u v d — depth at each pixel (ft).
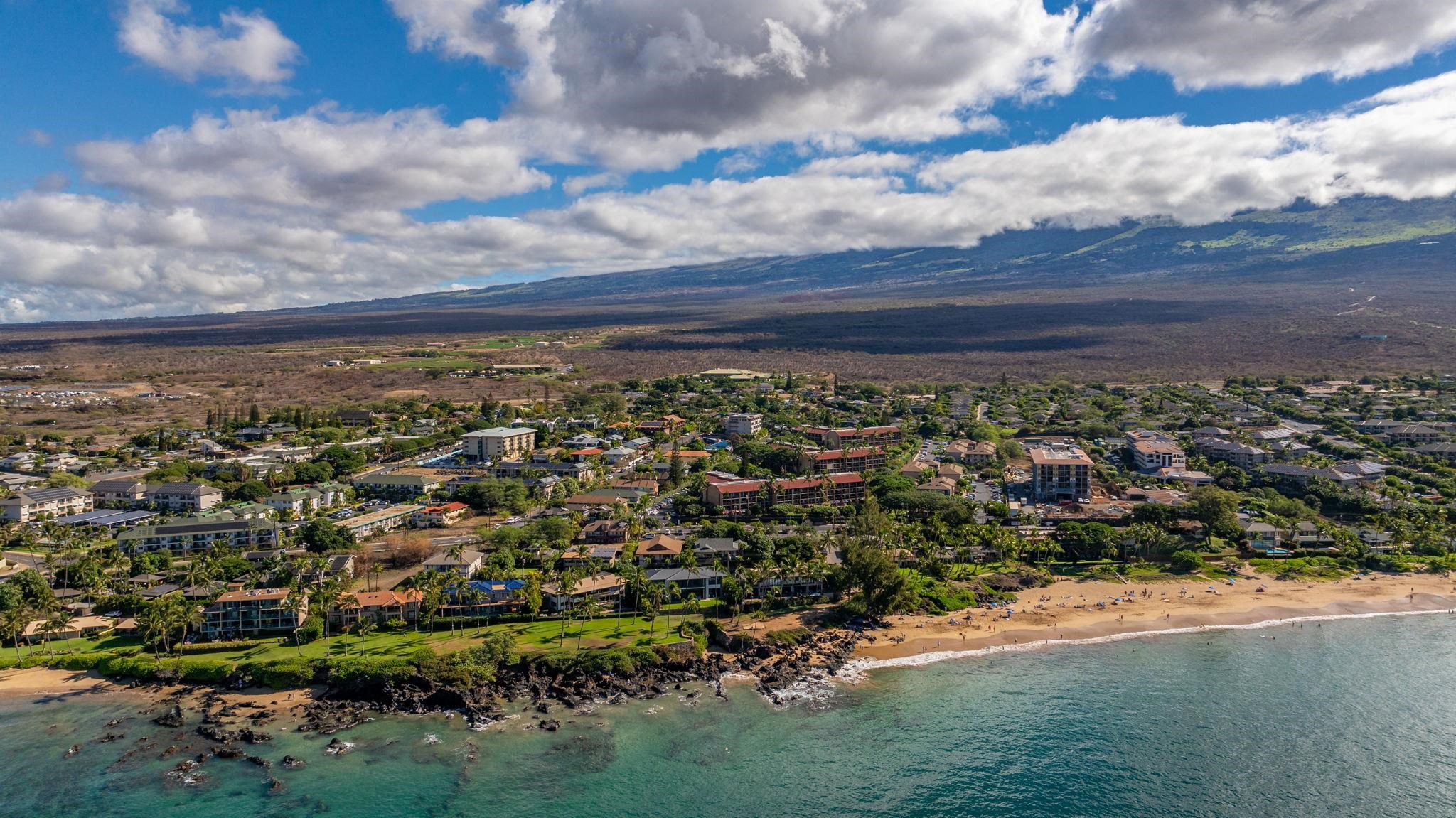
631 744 510.58
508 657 595.06
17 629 626.23
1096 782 469.98
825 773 481.05
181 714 541.34
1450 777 470.39
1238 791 461.37
